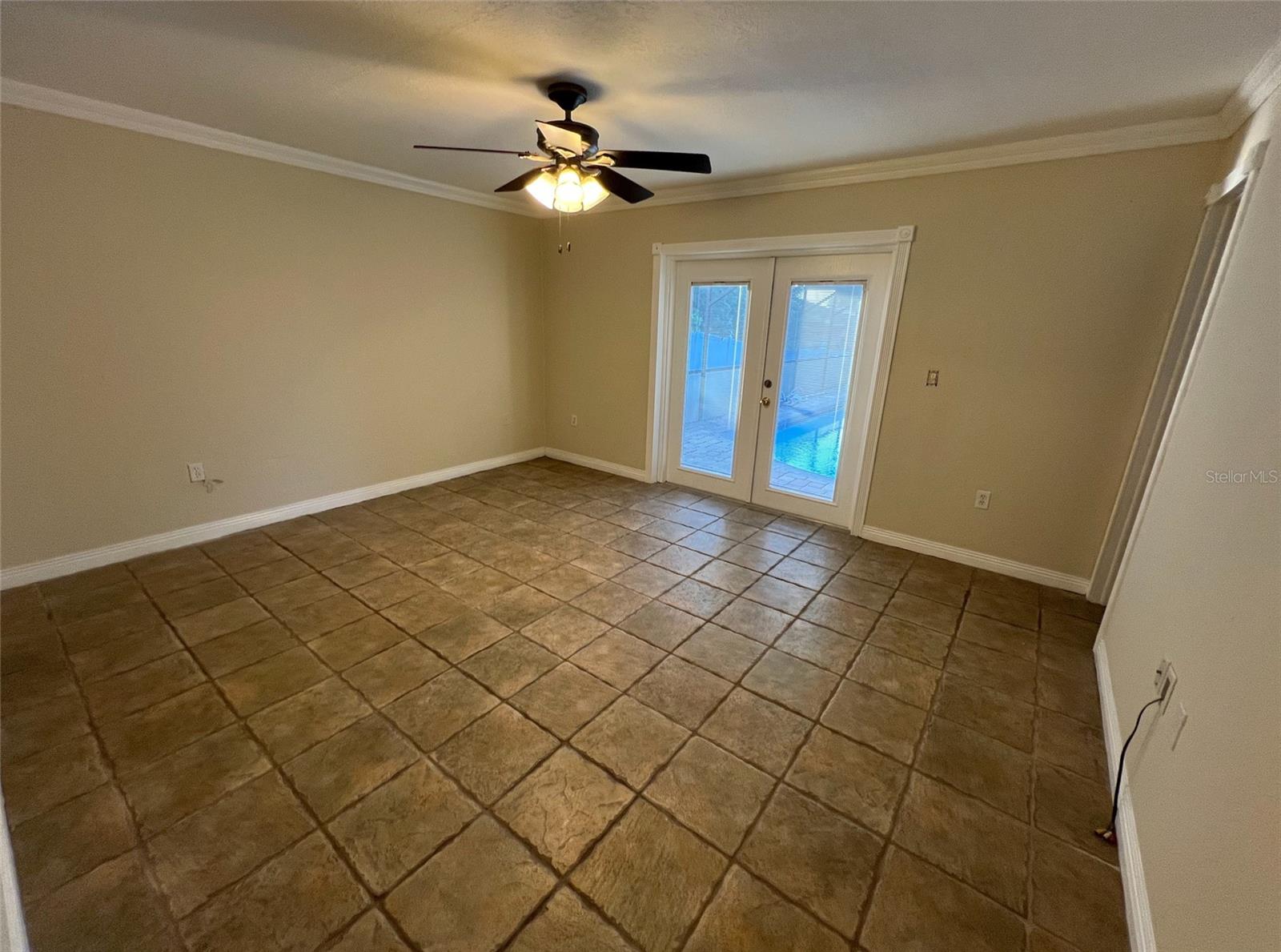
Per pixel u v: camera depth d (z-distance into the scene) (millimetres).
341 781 1663
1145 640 1776
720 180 3611
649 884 1390
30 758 1705
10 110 2381
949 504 3277
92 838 1462
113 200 2705
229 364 3252
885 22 1656
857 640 2486
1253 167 1781
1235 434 1396
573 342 4949
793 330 3822
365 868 1408
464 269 4383
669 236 4113
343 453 3920
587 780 1696
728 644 2430
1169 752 1363
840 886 1398
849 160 3068
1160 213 2455
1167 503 1891
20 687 2021
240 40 1899
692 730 1914
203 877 1375
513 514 3926
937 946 1269
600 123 2609
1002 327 2920
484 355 4691
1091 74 1941
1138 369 2625
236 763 1718
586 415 5051
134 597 2672
